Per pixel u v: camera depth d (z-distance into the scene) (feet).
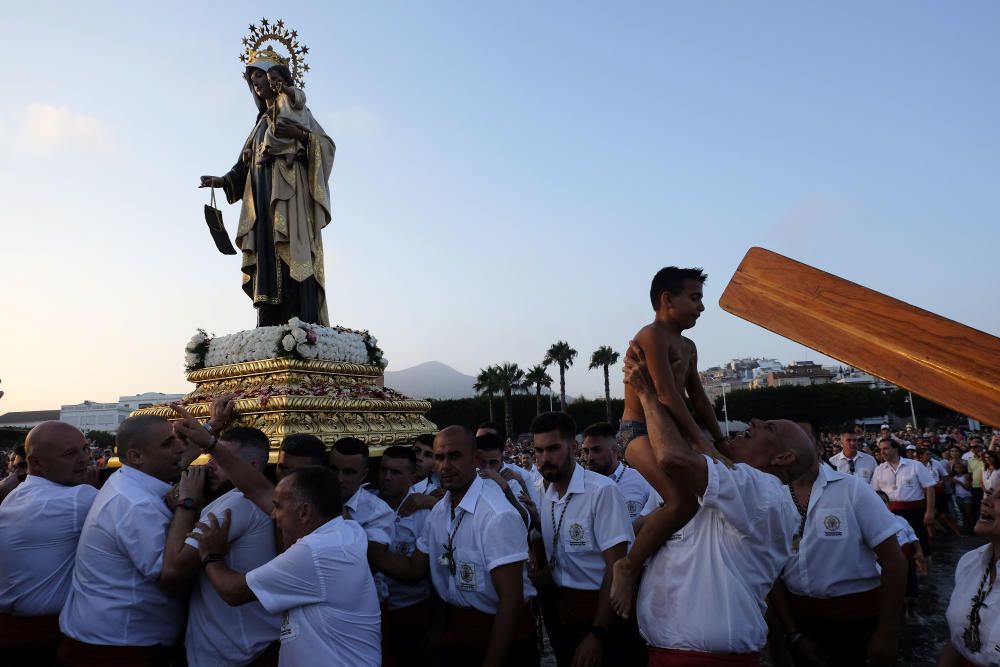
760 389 199.82
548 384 205.87
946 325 4.12
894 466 33.76
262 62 26.58
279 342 22.08
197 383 24.45
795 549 13.34
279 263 25.75
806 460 11.28
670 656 9.48
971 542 41.98
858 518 13.10
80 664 11.20
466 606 12.93
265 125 26.58
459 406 214.69
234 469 11.91
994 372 3.82
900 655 21.17
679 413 9.73
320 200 26.17
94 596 11.39
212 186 25.96
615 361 212.84
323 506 10.79
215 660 11.27
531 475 21.04
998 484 9.96
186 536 11.34
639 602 10.28
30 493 12.83
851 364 4.40
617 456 18.78
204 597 11.53
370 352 27.32
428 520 14.08
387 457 16.94
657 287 11.02
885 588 12.67
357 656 10.27
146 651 11.68
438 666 13.25
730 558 9.39
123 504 11.66
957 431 86.02
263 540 11.91
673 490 9.54
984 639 9.80
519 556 12.11
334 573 10.19
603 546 13.16
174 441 12.91
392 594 15.98
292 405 19.31
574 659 11.99
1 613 12.44
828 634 13.12
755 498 9.28
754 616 9.25
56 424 13.46
